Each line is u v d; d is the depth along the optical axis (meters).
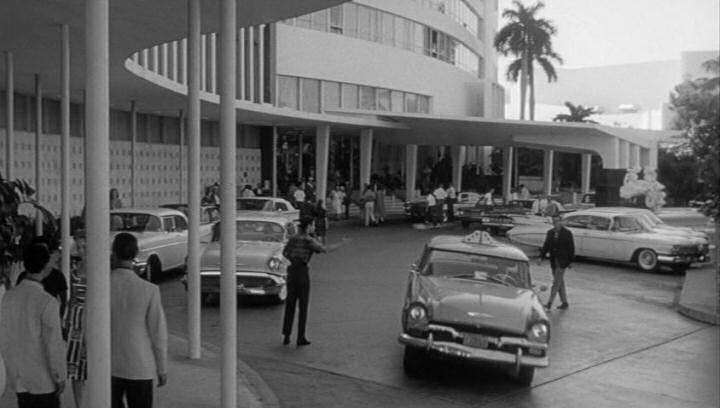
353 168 46.84
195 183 10.29
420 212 37.25
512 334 9.32
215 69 29.19
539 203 34.16
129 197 29.61
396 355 10.93
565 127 38.38
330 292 16.64
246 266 14.48
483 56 63.84
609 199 38.25
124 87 21.47
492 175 63.28
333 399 8.72
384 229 34.50
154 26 12.76
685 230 23.25
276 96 37.56
